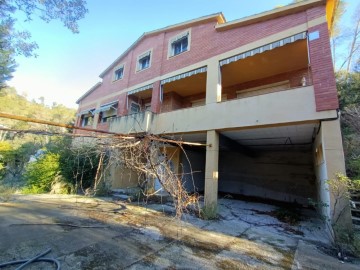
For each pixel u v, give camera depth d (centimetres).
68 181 1207
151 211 835
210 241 543
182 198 635
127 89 1446
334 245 518
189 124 941
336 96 600
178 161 1402
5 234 502
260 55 920
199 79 1224
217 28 966
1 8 1013
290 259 453
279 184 1366
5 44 1338
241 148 1244
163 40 1277
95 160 1177
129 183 1346
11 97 5231
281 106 700
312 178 1255
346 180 512
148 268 383
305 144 1106
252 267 410
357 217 586
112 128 1266
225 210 966
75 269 366
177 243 516
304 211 1054
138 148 544
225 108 841
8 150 1798
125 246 478
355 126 1034
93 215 729
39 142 2117
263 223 770
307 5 722
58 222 624
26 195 1055
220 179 1633
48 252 422
